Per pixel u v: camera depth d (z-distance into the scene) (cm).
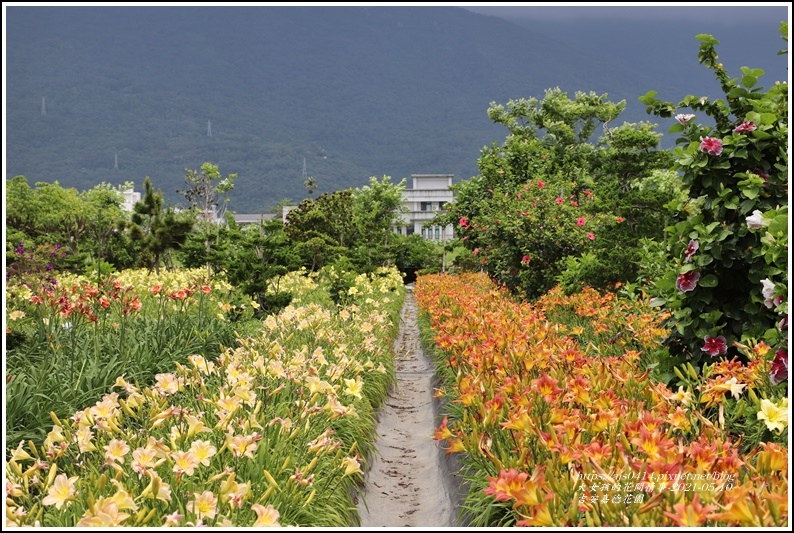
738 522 290
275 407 539
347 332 933
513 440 424
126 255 2383
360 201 4588
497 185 1942
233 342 929
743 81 571
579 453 338
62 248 2064
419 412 826
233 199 16738
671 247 579
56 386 586
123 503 315
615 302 962
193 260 2091
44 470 422
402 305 2233
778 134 532
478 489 449
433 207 8256
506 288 1530
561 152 2638
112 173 15862
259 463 415
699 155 552
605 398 405
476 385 491
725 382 425
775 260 454
